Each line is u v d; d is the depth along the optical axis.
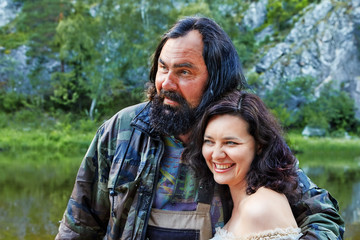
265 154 1.55
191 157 1.64
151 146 1.73
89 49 30.59
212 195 1.68
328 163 15.70
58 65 33.94
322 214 1.61
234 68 1.71
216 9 32.88
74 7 36.06
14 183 9.95
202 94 1.64
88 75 31.16
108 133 1.83
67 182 10.12
